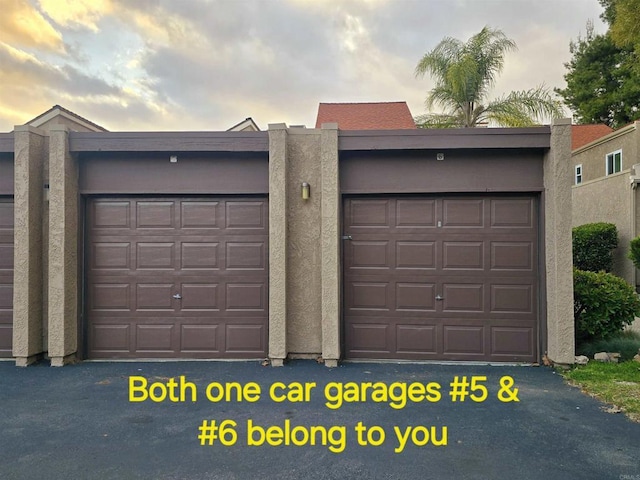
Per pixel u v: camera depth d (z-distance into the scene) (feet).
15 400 16.78
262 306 22.90
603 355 21.88
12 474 11.19
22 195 21.44
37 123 31.48
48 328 21.71
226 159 22.66
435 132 21.26
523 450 12.51
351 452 12.41
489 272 22.34
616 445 12.79
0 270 22.90
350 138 21.57
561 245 20.52
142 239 23.13
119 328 23.03
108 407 16.01
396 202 22.74
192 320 22.98
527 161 21.83
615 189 46.01
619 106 84.17
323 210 21.42
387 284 22.70
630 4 39.47
